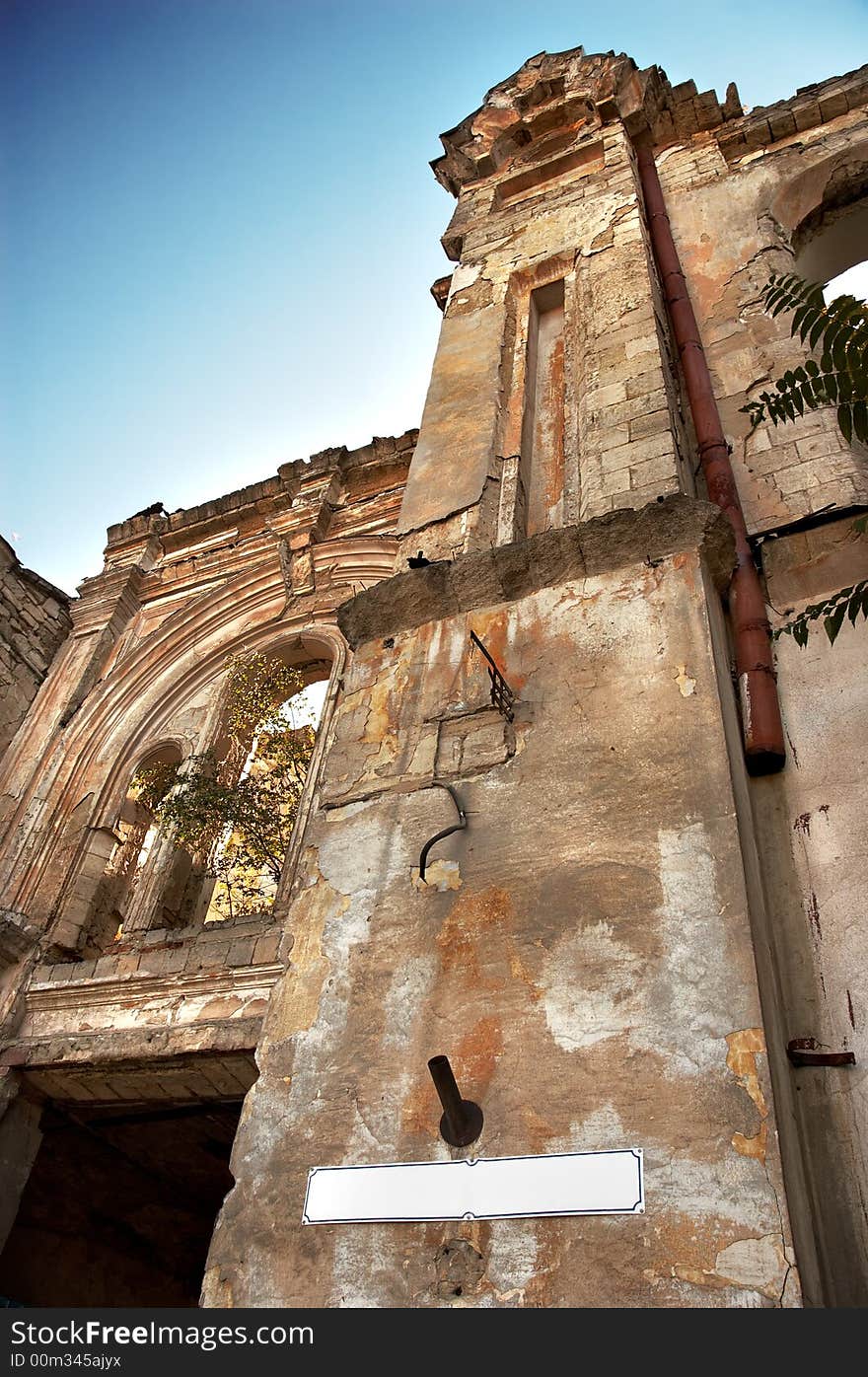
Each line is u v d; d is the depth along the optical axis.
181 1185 10.73
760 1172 4.02
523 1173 4.41
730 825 5.16
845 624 6.93
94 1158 10.17
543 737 6.13
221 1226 4.82
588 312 10.12
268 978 8.29
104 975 9.18
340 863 6.11
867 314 5.48
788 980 5.41
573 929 5.14
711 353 10.18
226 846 10.28
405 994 5.29
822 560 7.39
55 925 10.23
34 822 11.46
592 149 12.95
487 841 5.77
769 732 6.32
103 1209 10.97
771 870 5.91
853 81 13.09
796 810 6.13
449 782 6.20
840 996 5.25
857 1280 4.32
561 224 11.76
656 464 7.81
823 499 8.16
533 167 13.22
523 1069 4.75
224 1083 8.33
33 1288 10.23
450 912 5.53
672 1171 4.16
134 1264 11.55
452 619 7.25
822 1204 4.61
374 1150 4.77
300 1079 5.20
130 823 11.50
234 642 12.75
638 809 5.47
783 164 12.35
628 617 6.47
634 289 9.93
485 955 5.26
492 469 8.95
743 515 8.07
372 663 7.33
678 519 6.73
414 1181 4.58
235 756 11.61
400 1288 4.27
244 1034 7.84
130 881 11.12
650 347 9.06
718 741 5.55
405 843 6.00
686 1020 4.58
